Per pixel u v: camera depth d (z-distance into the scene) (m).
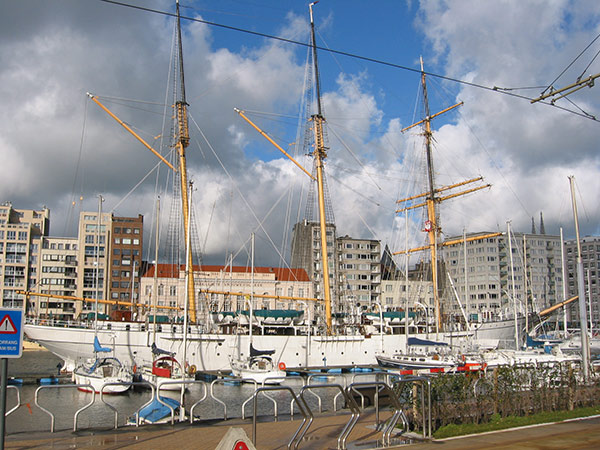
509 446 17.42
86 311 154.12
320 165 84.31
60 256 158.88
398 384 21.52
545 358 58.75
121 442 17.77
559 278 183.38
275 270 147.12
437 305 86.75
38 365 91.06
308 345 74.06
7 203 163.12
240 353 70.38
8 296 154.00
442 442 18.31
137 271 159.25
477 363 56.75
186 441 17.92
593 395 25.81
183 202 78.81
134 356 66.50
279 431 20.09
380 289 164.88
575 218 33.47
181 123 79.31
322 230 81.25
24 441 17.84
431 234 95.69
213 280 135.25
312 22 85.62
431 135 100.94
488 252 172.25
